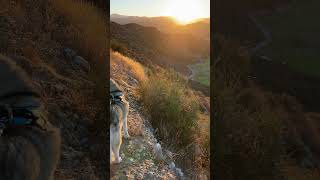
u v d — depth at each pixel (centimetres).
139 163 481
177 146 559
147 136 570
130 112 626
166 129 586
